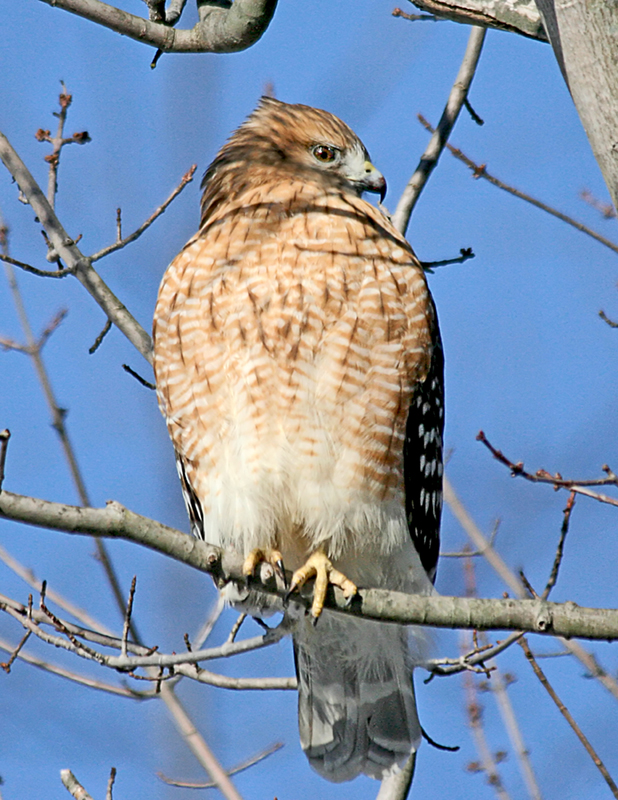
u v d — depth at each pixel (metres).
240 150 10.43
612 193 6.16
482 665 9.44
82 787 8.42
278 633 9.27
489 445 9.03
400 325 8.99
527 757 9.95
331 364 8.81
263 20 9.02
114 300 10.02
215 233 9.23
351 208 9.37
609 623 6.93
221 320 8.94
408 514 9.30
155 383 9.89
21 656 9.88
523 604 7.11
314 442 8.82
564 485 8.77
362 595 7.88
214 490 9.13
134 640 10.16
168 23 9.46
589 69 6.12
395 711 9.62
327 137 10.39
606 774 8.69
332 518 8.93
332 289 8.85
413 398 9.16
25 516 6.37
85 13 9.14
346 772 9.59
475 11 8.67
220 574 7.33
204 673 9.23
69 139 10.48
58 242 10.11
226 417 8.98
